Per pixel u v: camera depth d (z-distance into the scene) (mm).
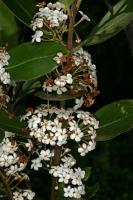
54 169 688
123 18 701
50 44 653
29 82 778
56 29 665
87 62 673
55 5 673
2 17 790
